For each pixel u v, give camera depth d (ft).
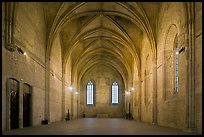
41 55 85.92
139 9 90.99
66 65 130.62
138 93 123.65
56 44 107.96
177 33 72.23
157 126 77.71
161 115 83.35
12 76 58.70
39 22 82.94
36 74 79.46
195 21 56.85
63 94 122.31
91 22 114.93
